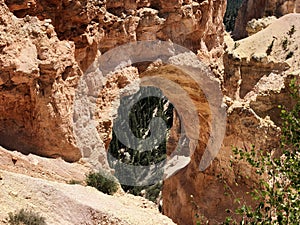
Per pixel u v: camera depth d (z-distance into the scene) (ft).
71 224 39.96
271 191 34.96
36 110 49.62
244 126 74.59
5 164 45.68
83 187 47.52
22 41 48.06
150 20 63.31
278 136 72.64
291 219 33.42
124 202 49.73
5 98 47.83
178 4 65.41
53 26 52.21
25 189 40.93
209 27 73.92
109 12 59.11
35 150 49.96
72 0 53.21
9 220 35.65
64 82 52.21
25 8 49.98
